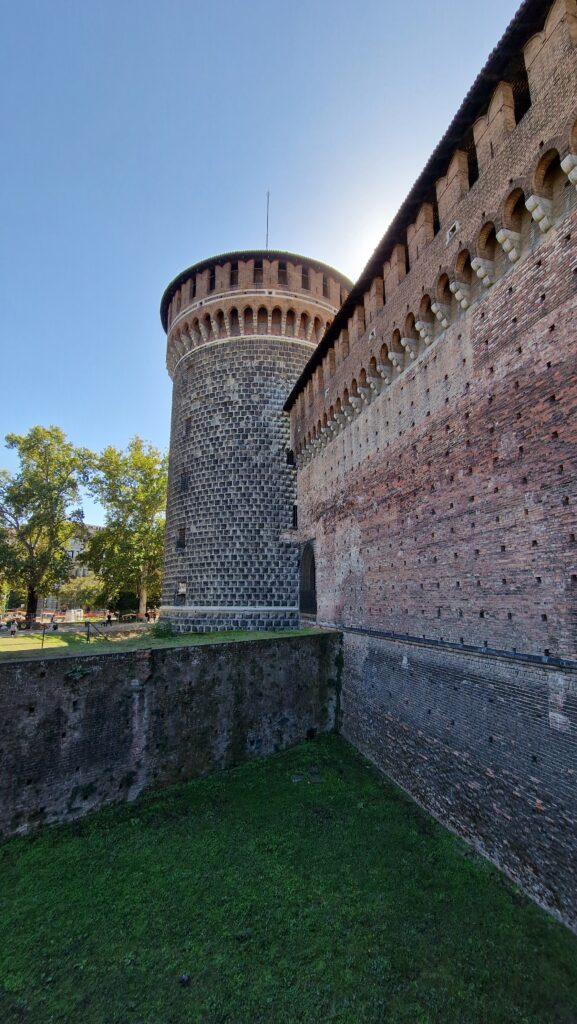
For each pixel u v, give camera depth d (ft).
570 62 35.76
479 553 46.62
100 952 35.76
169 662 61.82
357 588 73.56
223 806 55.11
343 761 65.98
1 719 50.26
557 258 38.73
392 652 62.08
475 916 37.40
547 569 38.42
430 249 54.34
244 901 40.32
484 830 43.55
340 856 45.39
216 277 111.04
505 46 40.73
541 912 36.55
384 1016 30.53
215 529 102.78
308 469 98.37
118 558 155.94
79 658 55.57
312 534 94.63
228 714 66.03
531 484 40.45
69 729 53.93
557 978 31.83
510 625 42.14
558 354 38.22
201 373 110.83
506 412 43.73
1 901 40.81
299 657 74.33
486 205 44.98
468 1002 31.12
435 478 54.39
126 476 165.78
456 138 49.14
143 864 45.16
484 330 47.19
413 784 55.21
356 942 36.06
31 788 51.03
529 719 39.63
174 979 33.60
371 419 71.20
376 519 68.23
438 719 51.60
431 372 56.13
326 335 83.15
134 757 57.67
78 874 43.98
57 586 181.68
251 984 33.09
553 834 36.47
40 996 32.50
